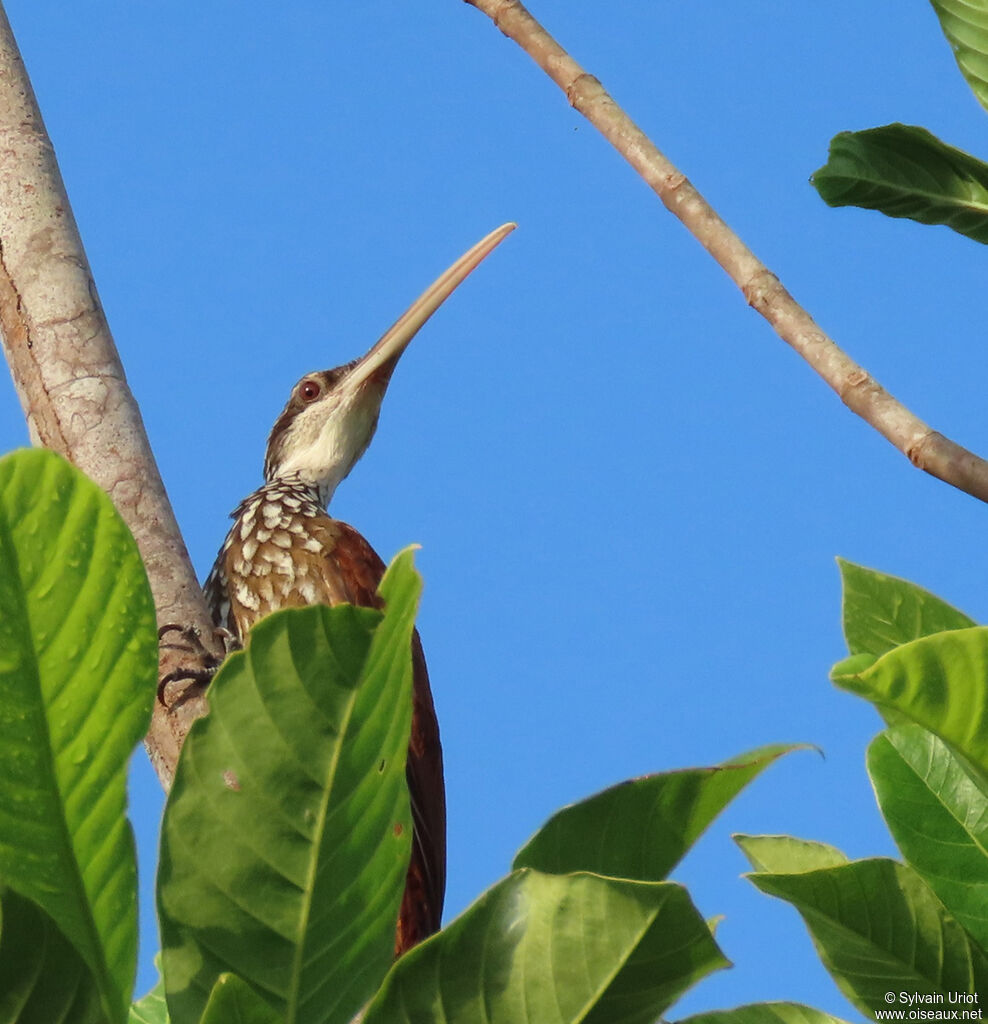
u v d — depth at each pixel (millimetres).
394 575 1749
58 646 1712
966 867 2254
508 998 1740
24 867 1774
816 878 2115
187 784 1800
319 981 1868
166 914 1815
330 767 1812
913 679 1736
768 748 2037
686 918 1688
